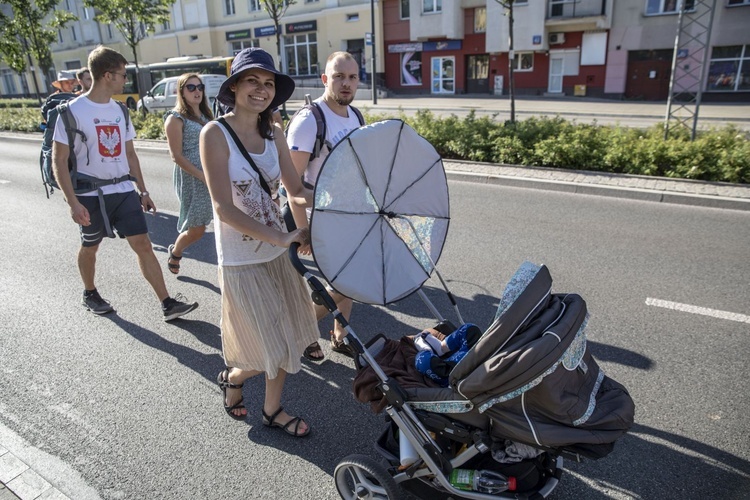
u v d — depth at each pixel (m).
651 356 4.05
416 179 3.11
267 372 2.97
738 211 7.67
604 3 28.12
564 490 2.87
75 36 46.44
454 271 5.80
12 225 7.95
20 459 3.17
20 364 4.18
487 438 2.35
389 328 4.64
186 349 4.37
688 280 5.38
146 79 29.97
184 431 3.40
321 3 34.88
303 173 3.68
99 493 2.91
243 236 2.87
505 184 9.59
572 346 2.30
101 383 3.92
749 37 25.42
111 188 4.46
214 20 39.25
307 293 3.22
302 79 37.00
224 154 2.71
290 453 3.20
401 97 33.19
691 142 9.68
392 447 2.74
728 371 3.84
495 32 30.47
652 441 3.20
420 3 32.00
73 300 5.30
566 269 5.74
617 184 8.88
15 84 52.12
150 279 4.68
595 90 29.67
